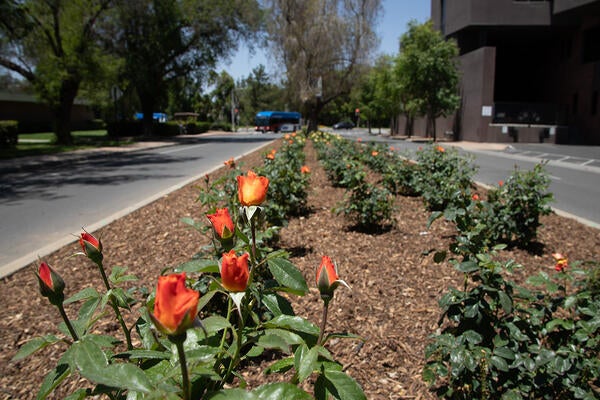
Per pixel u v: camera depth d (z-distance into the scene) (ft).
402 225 19.92
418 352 9.29
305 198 22.58
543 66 118.52
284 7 93.91
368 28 94.32
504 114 101.86
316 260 14.92
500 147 85.15
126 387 3.18
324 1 93.71
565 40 107.14
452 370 6.51
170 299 2.91
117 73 83.82
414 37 102.99
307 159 53.26
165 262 14.51
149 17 91.81
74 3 71.51
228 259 3.81
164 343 4.42
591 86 94.99
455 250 8.13
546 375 6.82
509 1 100.32
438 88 100.42
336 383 3.90
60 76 68.85
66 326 4.69
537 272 13.89
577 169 47.83
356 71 97.76
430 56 98.78
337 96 103.50
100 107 121.90
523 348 7.11
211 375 3.52
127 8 84.89
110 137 111.75
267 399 3.31
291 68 96.37
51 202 28.27
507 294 7.36
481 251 7.94
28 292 12.58
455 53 100.83
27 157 57.67
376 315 10.85
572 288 12.27
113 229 19.22
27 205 27.43
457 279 12.92
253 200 4.97
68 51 72.90
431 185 23.61
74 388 8.07
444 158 26.81
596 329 7.22
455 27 111.04
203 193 13.82
